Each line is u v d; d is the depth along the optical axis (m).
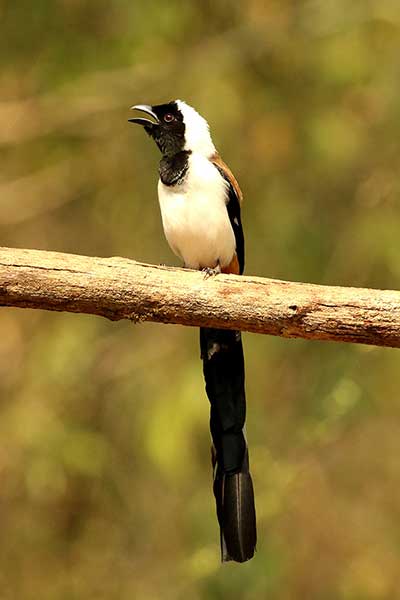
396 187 13.59
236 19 14.80
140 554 13.16
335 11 14.46
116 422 13.30
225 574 12.05
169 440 12.37
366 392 12.70
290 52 14.37
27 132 14.76
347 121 13.98
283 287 8.05
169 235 10.32
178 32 14.65
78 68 14.65
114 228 14.34
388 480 13.52
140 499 13.27
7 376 13.68
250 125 14.05
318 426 12.52
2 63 14.76
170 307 8.13
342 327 7.95
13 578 13.26
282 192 13.80
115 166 14.36
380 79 13.95
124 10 14.43
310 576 13.22
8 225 14.78
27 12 14.62
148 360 13.30
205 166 10.18
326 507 13.42
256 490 12.26
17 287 8.11
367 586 13.14
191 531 12.40
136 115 14.41
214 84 14.06
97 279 8.10
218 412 9.55
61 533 13.36
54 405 13.20
